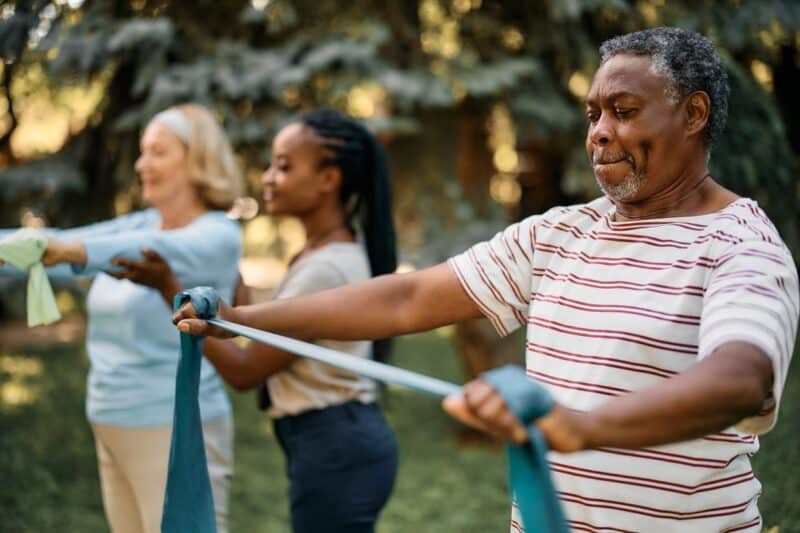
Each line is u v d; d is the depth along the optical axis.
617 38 1.54
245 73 4.38
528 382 0.95
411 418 6.35
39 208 5.09
